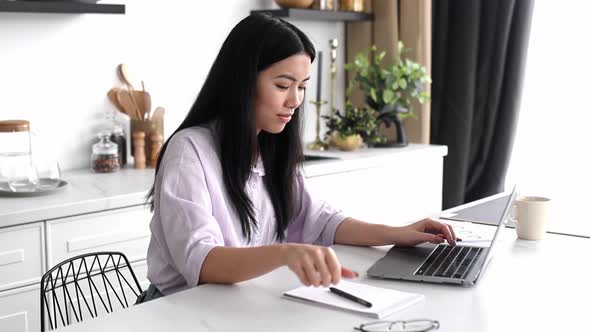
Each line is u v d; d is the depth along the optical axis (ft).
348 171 10.52
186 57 10.75
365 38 12.82
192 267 4.85
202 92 5.72
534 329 4.04
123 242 8.30
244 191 5.68
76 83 9.73
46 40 9.40
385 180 11.14
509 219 6.66
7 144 8.96
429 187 11.98
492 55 12.38
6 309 7.46
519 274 5.08
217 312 4.32
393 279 4.94
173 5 10.52
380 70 11.69
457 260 5.32
